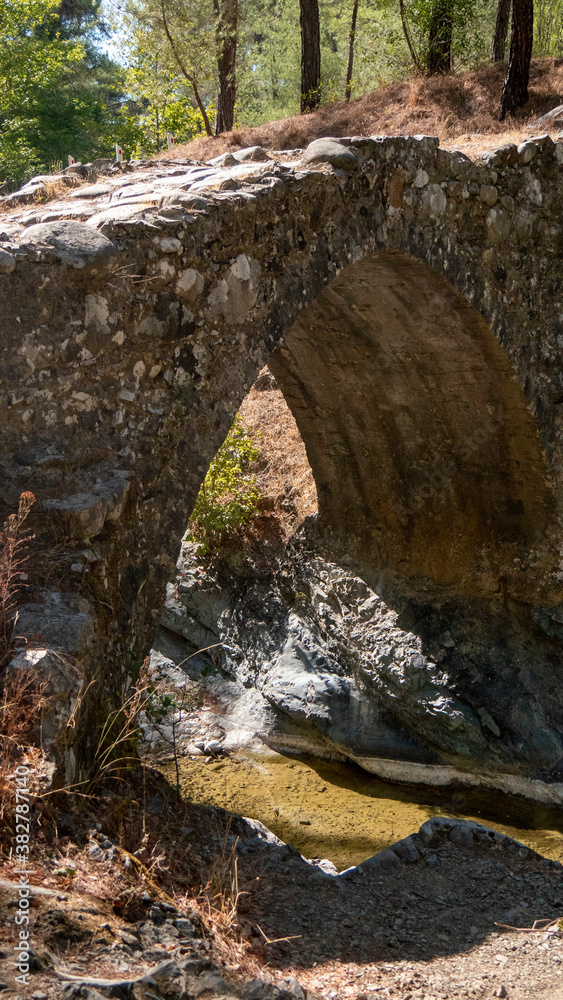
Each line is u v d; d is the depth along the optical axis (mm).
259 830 4656
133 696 4012
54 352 4008
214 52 16031
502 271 7152
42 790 2885
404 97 14023
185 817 4211
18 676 3082
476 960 3631
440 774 8367
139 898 2750
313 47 15727
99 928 2430
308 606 9672
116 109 28734
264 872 4086
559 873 4867
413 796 8273
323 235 5508
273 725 9281
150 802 4051
